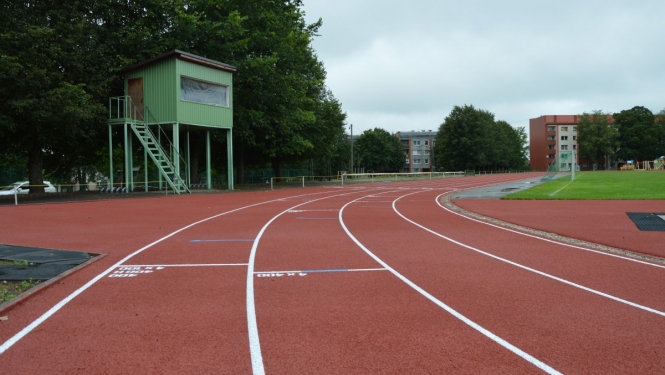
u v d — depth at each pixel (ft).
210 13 119.75
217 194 100.68
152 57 103.35
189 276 26.66
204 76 104.83
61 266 28.63
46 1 91.40
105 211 62.75
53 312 20.02
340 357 15.37
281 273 27.43
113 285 24.62
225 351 15.83
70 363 14.88
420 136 485.15
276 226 48.42
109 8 102.89
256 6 124.77
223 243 37.76
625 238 40.78
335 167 264.11
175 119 98.48
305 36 139.54
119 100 103.96
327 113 174.50
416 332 17.69
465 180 195.93
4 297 21.89
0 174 131.54
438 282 25.43
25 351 15.83
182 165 133.69
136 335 17.31
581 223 50.67
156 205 72.38
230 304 21.24
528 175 280.72
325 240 39.47
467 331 17.83
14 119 83.10
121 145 124.57
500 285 24.80
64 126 87.15
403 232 44.57
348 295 22.80
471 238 41.09
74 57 88.38
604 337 17.22
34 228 46.26
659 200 75.92
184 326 18.29
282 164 198.18
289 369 14.43
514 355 15.60
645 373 14.26
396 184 159.84
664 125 408.87
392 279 26.07
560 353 15.78
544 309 20.58
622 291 23.66
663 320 19.13
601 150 411.54
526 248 36.24
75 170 220.84
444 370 14.40
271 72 125.39
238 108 124.26
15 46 80.79
